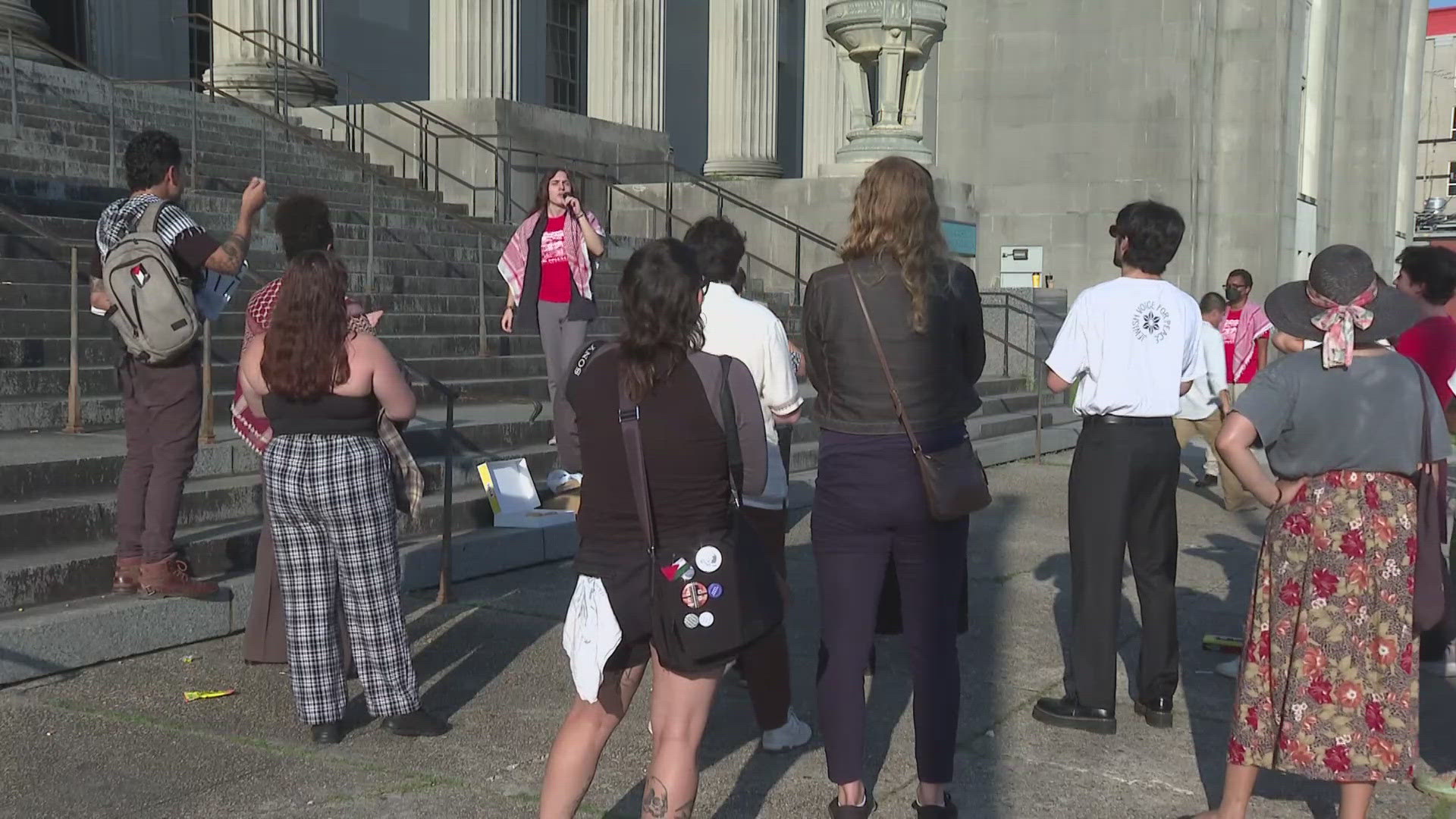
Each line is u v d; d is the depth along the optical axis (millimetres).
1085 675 4906
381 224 13992
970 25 22109
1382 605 3523
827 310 3797
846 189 17422
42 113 12914
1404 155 37062
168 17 21297
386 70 25234
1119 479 4773
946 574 3840
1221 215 22562
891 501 3744
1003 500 10539
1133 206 4824
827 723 3848
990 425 13430
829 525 3842
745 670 4570
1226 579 7688
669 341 3281
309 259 4434
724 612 3236
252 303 4902
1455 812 4195
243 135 15398
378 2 25031
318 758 4465
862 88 17578
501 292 13523
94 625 5293
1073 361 4777
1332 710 3533
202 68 22203
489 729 4801
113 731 4633
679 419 3260
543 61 28625
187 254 5109
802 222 17703
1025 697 5328
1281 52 22094
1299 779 4457
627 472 3281
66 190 10734
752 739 4781
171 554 5570
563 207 8508
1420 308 3592
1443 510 3633
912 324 3707
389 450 4699
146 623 5496
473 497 7762
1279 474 3688
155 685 5141
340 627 4637
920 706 3885
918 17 16906
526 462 8586
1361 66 32469
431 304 11992
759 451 3320
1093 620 4883
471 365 10602
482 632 6113
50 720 4707
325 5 23766
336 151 15258
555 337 8617
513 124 17469
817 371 3873
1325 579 3549
